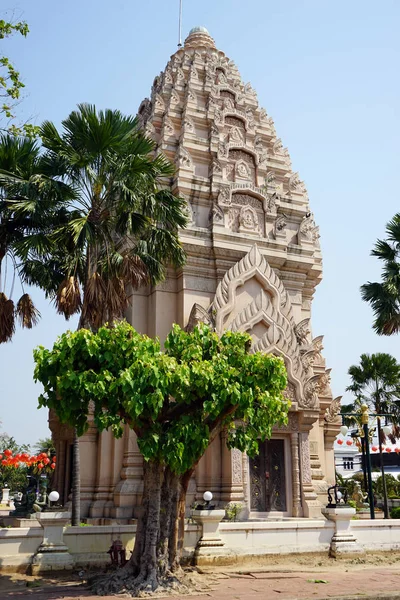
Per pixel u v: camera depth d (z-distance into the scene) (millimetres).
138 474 21469
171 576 12430
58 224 18312
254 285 24672
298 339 24469
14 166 17891
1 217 18312
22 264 18422
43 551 14078
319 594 11727
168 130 27125
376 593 11844
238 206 26188
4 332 18109
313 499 21797
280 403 13461
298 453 22203
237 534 16172
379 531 18062
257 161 27969
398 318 24078
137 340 12414
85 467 22547
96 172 18422
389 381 39781
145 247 19438
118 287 18562
